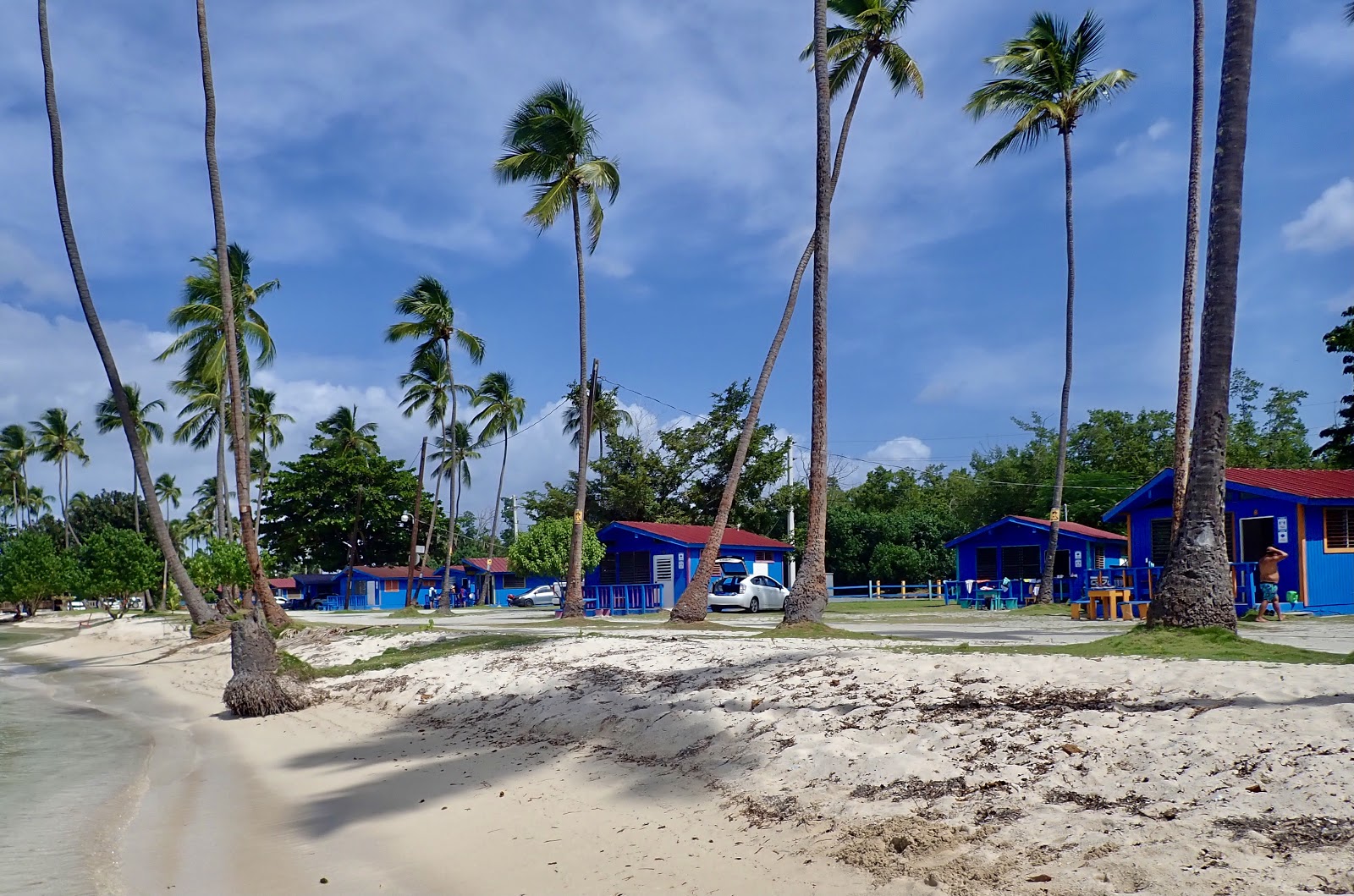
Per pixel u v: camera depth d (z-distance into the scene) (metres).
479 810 9.12
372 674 18.59
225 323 23.08
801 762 8.60
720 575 36.28
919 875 6.03
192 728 16.53
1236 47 12.16
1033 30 28.11
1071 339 29.58
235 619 17.81
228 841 8.62
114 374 26.09
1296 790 5.95
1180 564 11.99
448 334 44.81
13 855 8.30
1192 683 8.49
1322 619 20.47
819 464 19.09
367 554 76.62
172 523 98.56
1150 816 6.12
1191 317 20.14
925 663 10.97
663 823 8.05
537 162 27.38
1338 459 36.28
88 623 59.41
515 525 66.00
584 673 14.59
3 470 87.31
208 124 22.83
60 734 16.33
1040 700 8.82
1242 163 12.14
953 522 52.69
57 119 24.11
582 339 28.58
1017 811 6.64
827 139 19.48
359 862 7.73
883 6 22.56
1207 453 12.02
